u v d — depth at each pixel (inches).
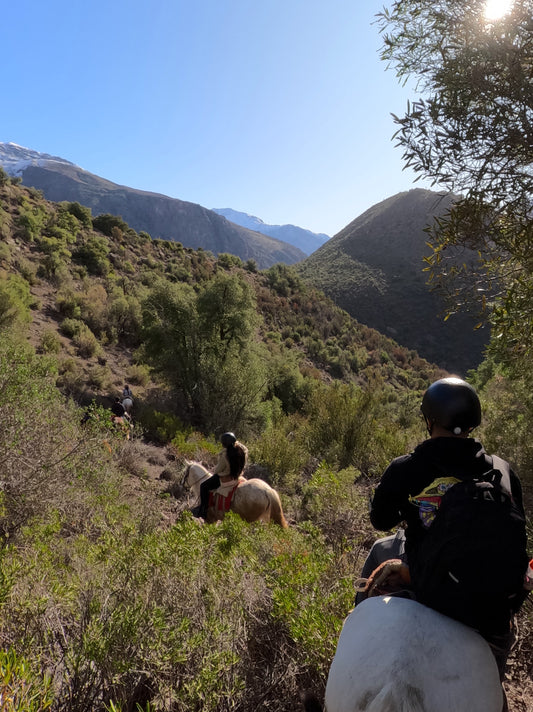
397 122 118.1
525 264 128.5
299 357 2182.6
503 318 131.5
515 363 157.5
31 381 264.5
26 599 129.0
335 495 262.2
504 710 89.0
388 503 95.8
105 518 247.8
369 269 7062.0
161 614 120.0
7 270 1596.9
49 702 85.4
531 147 113.0
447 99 113.7
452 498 85.9
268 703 120.5
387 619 86.7
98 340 1405.0
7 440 239.9
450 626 84.7
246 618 143.4
